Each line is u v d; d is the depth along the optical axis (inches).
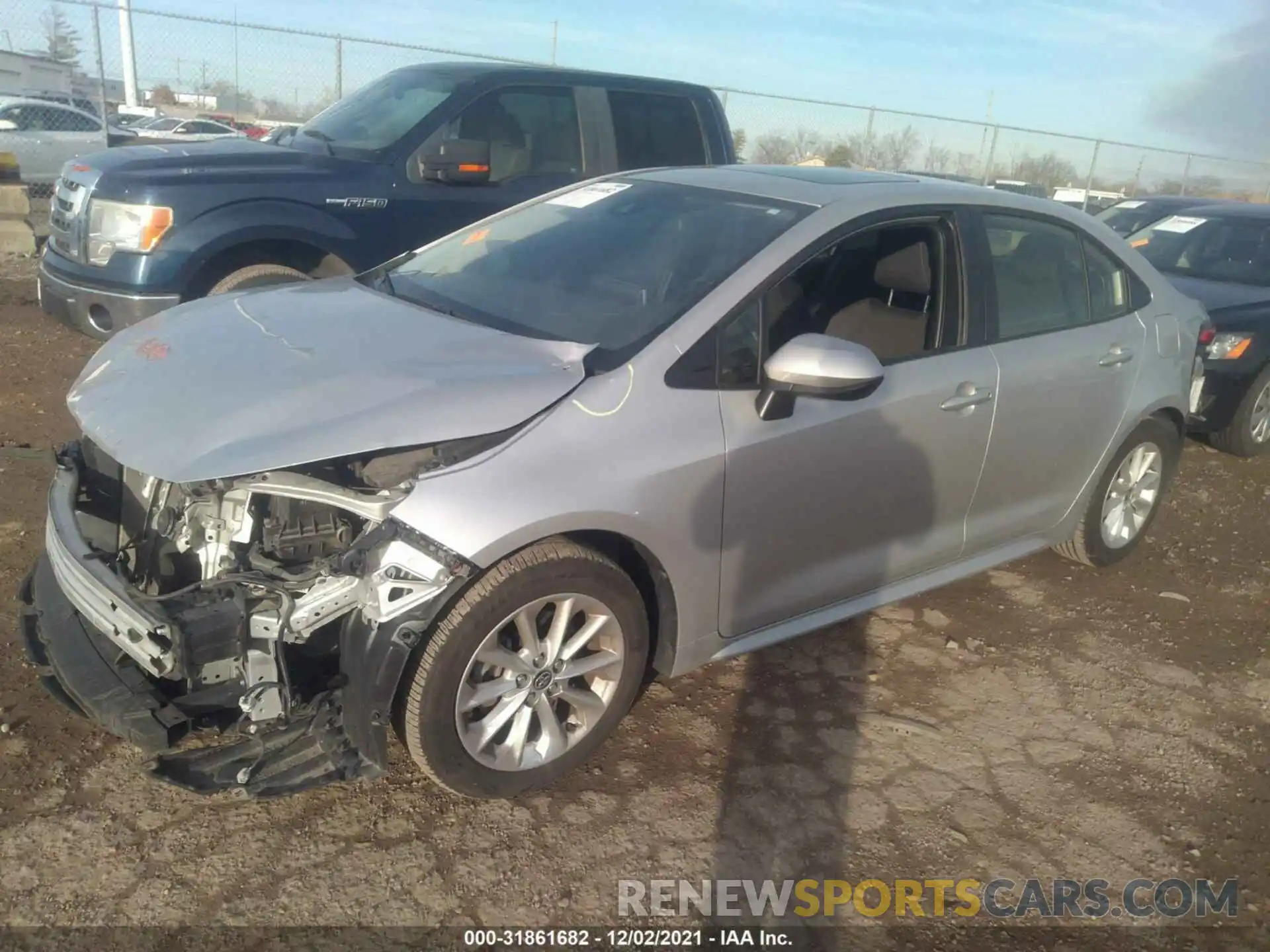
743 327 124.4
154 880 102.8
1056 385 157.6
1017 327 155.0
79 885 101.3
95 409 114.0
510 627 113.5
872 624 165.0
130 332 137.5
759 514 125.3
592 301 131.8
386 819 113.7
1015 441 154.3
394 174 241.9
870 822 120.3
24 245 424.2
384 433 103.0
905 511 143.4
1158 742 140.9
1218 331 260.5
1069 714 145.8
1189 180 807.7
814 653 155.1
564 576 110.5
